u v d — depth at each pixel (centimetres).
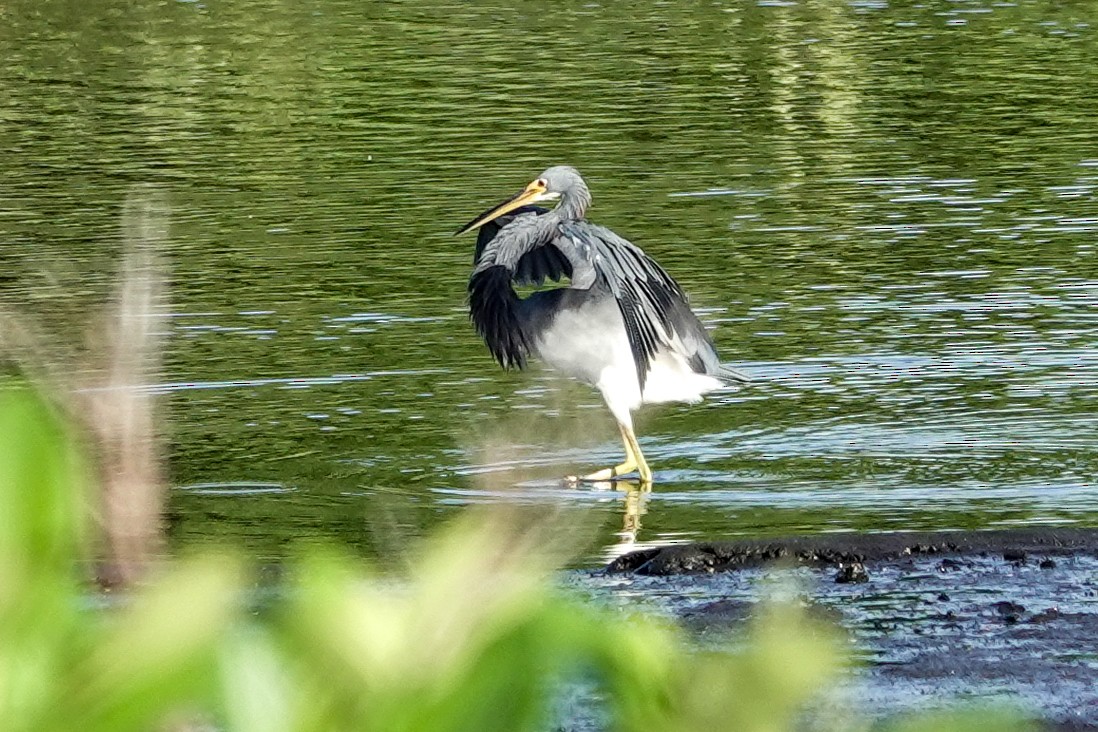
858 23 3519
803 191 2156
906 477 1181
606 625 168
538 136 2519
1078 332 1541
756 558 971
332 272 1797
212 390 1400
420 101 2795
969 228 1950
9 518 153
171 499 1117
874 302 1653
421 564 161
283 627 158
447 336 1573
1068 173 2222
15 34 3472
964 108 2689
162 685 151
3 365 929
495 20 3597
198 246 1908
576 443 1289
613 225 1995
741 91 2852
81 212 2061
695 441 1292
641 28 3481
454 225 2002
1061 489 1144
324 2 3847
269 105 2773
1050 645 821
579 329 1292
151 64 3138
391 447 1259
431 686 153
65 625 154
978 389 1387
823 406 1359
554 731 626
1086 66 3016
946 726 169
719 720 167
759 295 1691
